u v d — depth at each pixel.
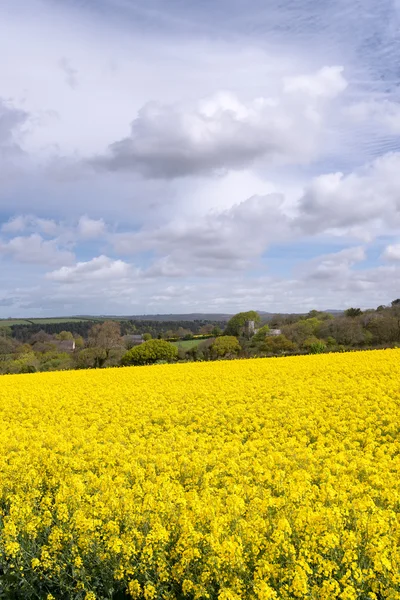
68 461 11.69
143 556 6.64
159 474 10.48
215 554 6.52
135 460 11.41
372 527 6.66
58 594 7.20
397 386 21.09
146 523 7.47
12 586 7.29
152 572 6.79
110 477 9.76
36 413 20.73
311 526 6.82
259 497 8.58
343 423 15.30
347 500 7.97
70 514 8.40
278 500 8.00
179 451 12.38
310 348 53.62
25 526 7.82
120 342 68.31
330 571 6.03
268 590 5.64
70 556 7.23
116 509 8.04
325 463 10.64
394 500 7.98
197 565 6.66
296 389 22.44
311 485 9.00
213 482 9.92
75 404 21.78
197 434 15.00
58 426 16.70
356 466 10.25
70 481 9.85
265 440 13.22
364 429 15.31
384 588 5.91
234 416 17.33
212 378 28.83
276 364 33.69
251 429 15.89
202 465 10.78
